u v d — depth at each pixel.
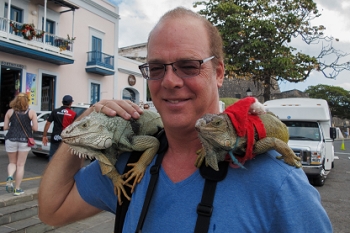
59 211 1.83
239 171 1.33
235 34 13.81
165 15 1.51
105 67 16.77
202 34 1.45
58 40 14.37
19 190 4.68
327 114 8.25
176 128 1.43
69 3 14.22
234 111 1.35
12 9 12.88
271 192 1.25
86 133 1.54
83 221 4.58
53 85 14.80
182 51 1.38
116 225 1.53
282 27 14.20
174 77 1.38
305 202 1.24
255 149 1.36
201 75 1.41
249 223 1.22
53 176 1.79
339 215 5.57
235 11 14.27
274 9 14.02
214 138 1.26
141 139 1.62
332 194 7.15
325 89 48.16
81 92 16.12
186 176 1.42
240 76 15.10
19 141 4.77
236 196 1.27
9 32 11.99
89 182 1.74
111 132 1.63
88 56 16.34
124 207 1.52
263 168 1.32
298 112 8.39
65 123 6.29
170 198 1.37
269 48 14.02
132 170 1.54
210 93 1.46
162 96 1.44
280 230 1.22
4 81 13.48
